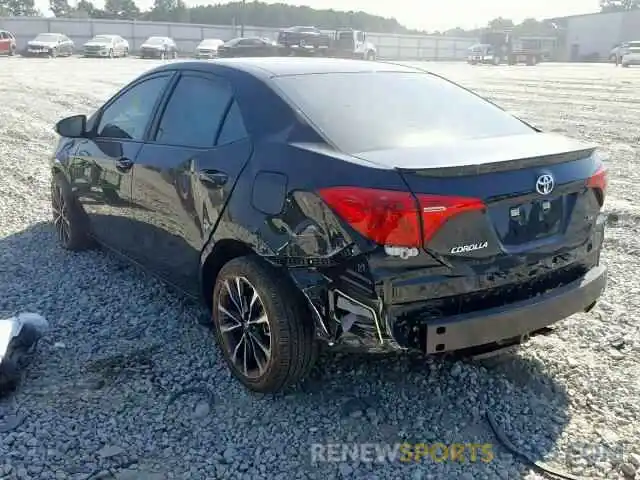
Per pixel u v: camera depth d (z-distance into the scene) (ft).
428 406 11.57
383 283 9.65
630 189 26.55
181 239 13.43
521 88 76.74
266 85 12.37
